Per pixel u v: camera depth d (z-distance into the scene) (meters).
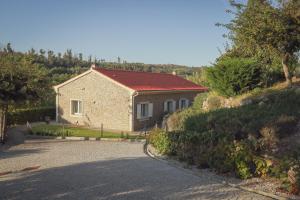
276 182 10.65
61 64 71.88
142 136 24.98
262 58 22.47
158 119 32.88
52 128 28.27
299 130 14.59
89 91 31.12
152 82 35.09
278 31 17.81
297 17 17.89
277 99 18.56
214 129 17.03
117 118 29.86
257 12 18.61
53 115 35.25
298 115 15.91
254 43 19.25
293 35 18.19
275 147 13.66
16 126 29.64
